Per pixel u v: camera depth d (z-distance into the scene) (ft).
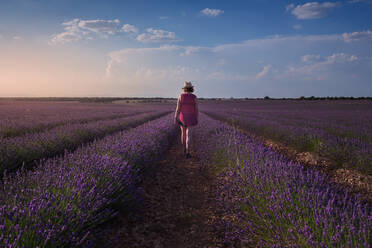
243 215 8.23
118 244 7.07
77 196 7.36
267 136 33.22
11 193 7.43
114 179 9.41
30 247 5.20
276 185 8.78
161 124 32.94
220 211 9.48
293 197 7.79
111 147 14.15
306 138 25.64
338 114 96.68
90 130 27.73
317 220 6.13
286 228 6.70
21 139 18.74
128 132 23.22
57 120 42.14
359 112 116.67
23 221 5.70
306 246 5.79
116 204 9.01
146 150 15.96
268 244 6.66
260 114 91.09
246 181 10.27
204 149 20.61
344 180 13.98
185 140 21.45
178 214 9.32
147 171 15.16
